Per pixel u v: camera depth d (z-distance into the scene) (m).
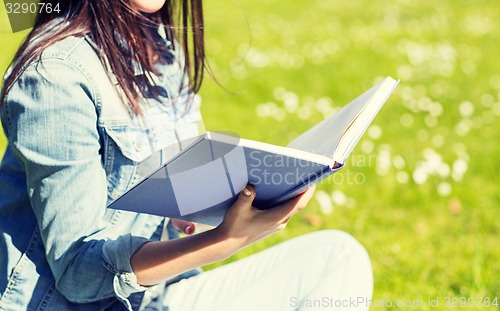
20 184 2.58
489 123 7.41
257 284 2.88
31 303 2.49
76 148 2.32
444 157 6.39
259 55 9.19
